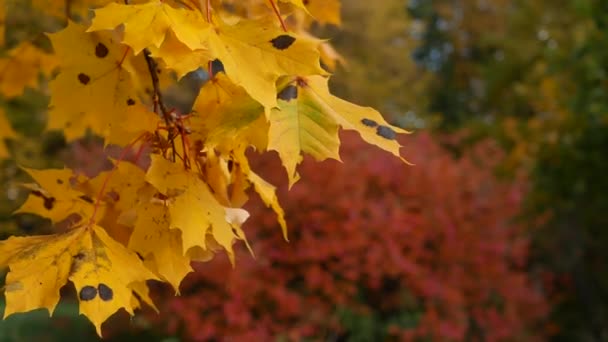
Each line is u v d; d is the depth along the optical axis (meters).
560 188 5.42
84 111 0.92
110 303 0.70
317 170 4.03
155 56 0.69
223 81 0.82
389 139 0.73
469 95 12.96
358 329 3.87
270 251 3.86
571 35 6.35
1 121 1.57
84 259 0.72
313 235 4.01
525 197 5.45
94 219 0.78
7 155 1.61
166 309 3.98
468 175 4.65
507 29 10.02
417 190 4.17
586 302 5.88
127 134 0.88
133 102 0.92
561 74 5.57
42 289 0.69
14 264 0.70
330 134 0.72
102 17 0.68
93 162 4.66
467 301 4.23
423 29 13.81
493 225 4.45
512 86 8.55
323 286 3.88
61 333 5.46
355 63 8.73
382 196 4.23
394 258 3.77
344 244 3.80
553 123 5.61
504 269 4.39
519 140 6.49
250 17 1.11
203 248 0.75
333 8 1.25
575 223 5.84
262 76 0.70
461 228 4.23
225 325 3.84
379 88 9.02
